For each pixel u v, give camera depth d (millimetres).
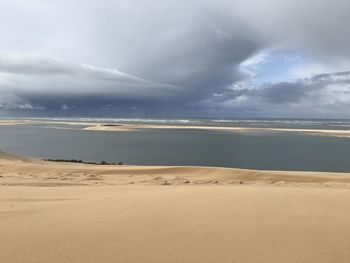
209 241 3197
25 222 3893
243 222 3680
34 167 14625
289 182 11758
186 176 13148
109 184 9953
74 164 19500
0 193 6172
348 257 2908
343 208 4168
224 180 11789
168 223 3674
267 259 2854
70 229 3574
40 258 2863
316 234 3367
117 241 3211
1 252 2994
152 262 2797
